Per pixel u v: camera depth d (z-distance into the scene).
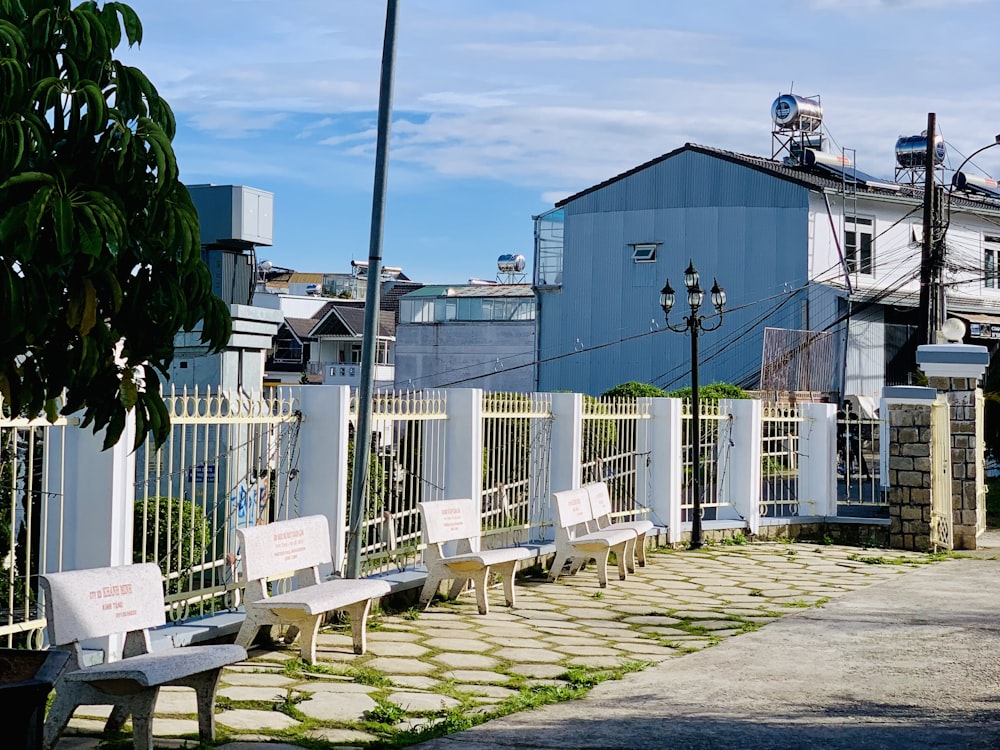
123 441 7.77
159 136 4.43
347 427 10.08
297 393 10.16
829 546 16.77
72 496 7.75
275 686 7.73
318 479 10.02
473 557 10.61
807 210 39.16
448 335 54.81
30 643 7.15
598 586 12.55
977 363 16.50
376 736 6.69
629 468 15.72
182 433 8.42
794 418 17.72
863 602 11.77
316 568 9.01
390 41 9.65
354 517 9.75
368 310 9.83
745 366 40.00
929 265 28.66
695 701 7.64
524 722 7.05
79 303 4.33
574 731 6.85
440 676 8.27
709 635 10.01
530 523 13.44
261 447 9.66
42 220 4.07
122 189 4.50
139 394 4.89
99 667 5.96
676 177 41.62
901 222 41.66
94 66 4.48
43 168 4.18
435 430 11.84
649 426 16.06
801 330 37.19
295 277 90.81
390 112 9.71
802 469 18.08
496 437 12.64
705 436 17.20
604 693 7.88
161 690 7.53
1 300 3.99
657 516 15.99
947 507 16.48
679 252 41.47
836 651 9.31
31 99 4.12
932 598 12.03
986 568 14.55
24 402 4.69
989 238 43.50
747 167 40.28
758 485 17.20
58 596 6.00
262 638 8.98
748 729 6.93
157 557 8.21
